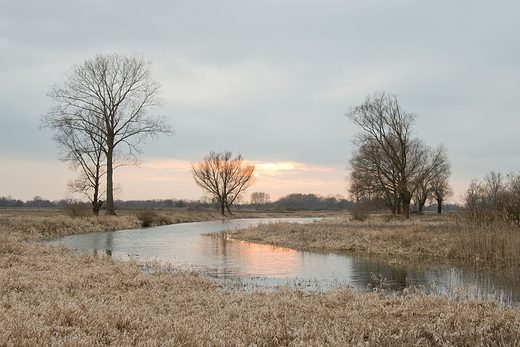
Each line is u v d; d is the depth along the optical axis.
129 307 8.02
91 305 7.86
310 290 11.88
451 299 9.01
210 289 11.18
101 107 40.22
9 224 28.88
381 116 40.47
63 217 35.22
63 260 14.89
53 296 8.49
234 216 77.19
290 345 6.40
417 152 52.12
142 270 15.15
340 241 23.45
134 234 33.12
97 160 41.47
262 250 22.27
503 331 6.91
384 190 42.09
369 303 8.88
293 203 153.62
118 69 39.56
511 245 16.64
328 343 6.39
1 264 13.19
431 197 67.88
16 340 5.38
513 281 13.16
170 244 25.45
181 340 6.17
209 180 76.81
